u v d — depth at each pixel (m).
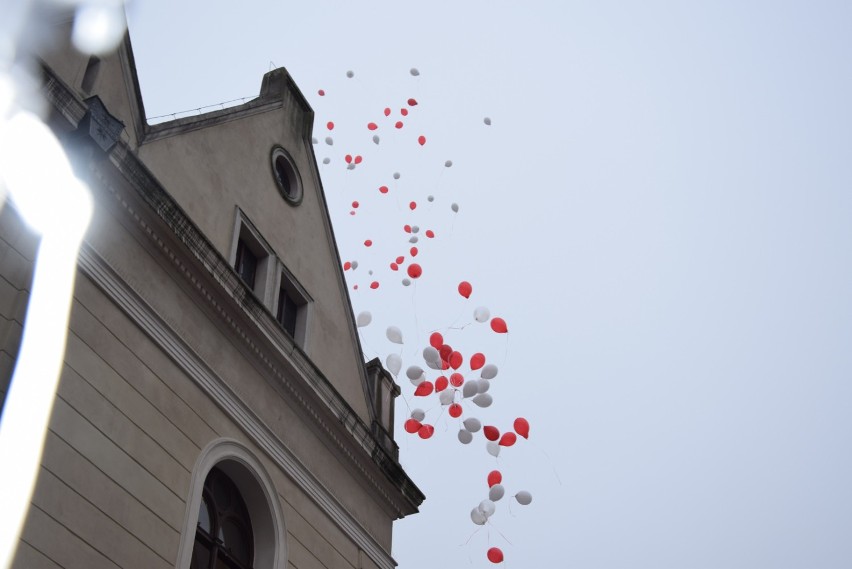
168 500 9.96
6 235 9.05
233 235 12.95
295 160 15.62
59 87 9.95
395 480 15.16
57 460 8.59
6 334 8.56
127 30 11.52
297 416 13.10
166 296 10.95
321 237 15.63
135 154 10.88
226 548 11.12
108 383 9.59
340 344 15.21
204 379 11.22
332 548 13.07
